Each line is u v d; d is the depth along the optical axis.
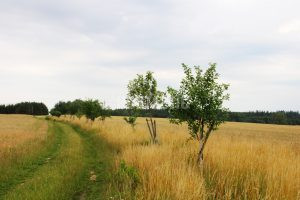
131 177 10.15
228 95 12.20
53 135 31.59
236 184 8.76
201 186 8.46
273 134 46.72
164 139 21.84
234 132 46.91
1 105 173.12
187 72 12.59
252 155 12.12
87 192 10.68
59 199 9.34
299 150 17.83
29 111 174.12
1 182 11.76
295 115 154.75
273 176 8.84
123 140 21.48
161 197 8.07
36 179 11.62
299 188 8.20
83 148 22.16
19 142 21.55
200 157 11.71
